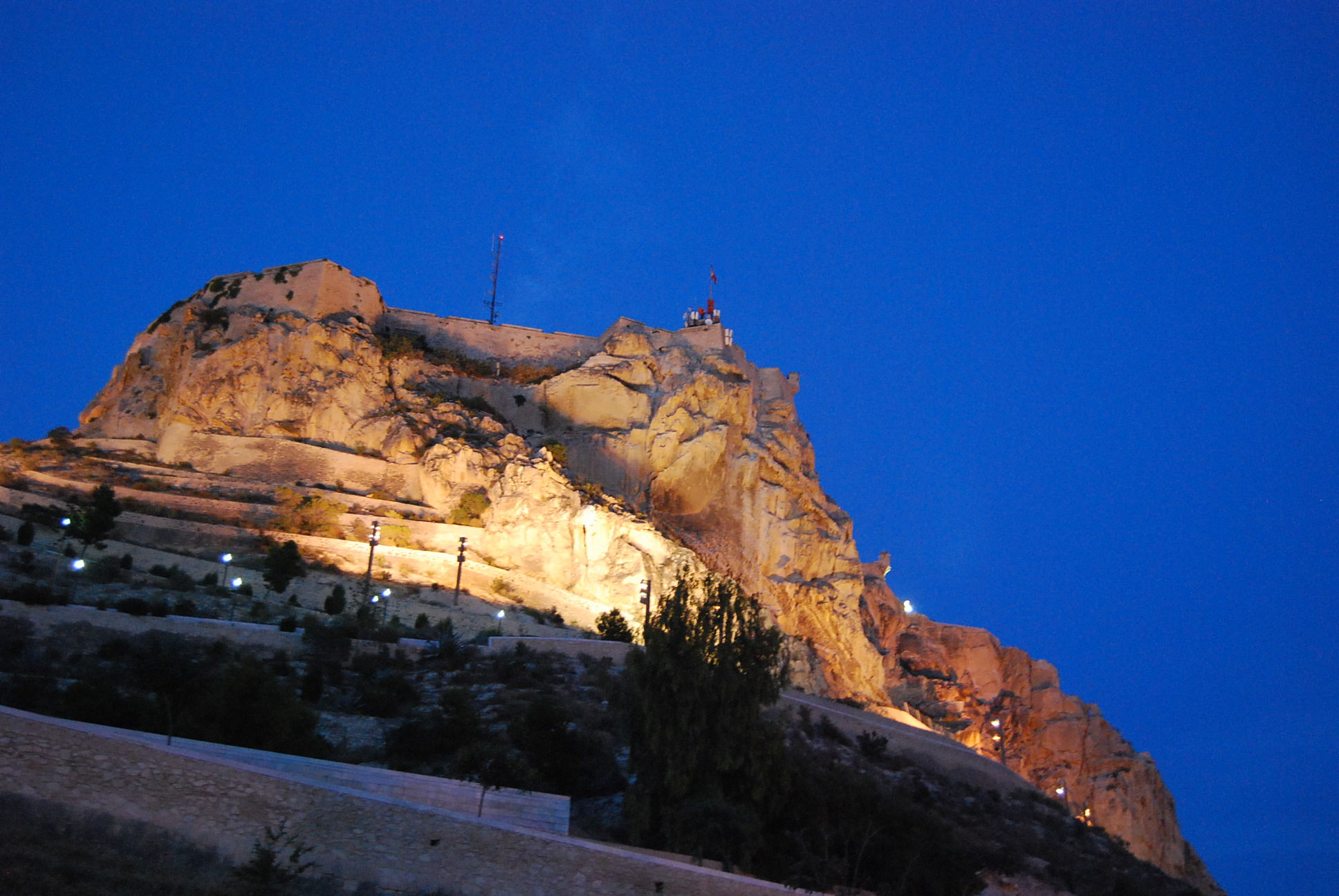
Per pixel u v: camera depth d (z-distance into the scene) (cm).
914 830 4284
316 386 8075
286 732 3609
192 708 3731
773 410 9838
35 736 2562
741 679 4194
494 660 5381
